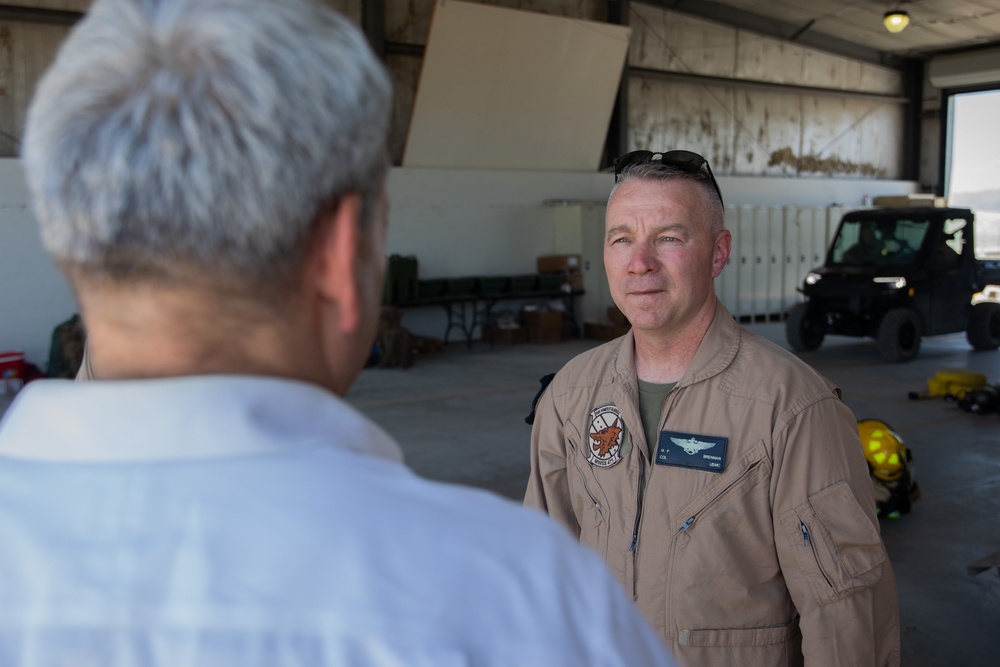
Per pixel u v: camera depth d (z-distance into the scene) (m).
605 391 1.46
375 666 0.40
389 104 0.52
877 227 9.56
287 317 0.48
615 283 1.43
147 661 0.39
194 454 0.43
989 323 9.62
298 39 0.45
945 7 12.56
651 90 12.66
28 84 8.59
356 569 0.41
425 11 10.66
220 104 0.43
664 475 1.34
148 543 0.41
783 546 1.27
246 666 0.39
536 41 10.71
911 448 5.34
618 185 1.44
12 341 8.52
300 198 0.45
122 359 0.47
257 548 0.41
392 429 5.91
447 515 0.45
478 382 7.89
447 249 11.08
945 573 3.39
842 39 14.48
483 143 11.10
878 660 1.26
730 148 13.61
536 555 0.45
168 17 0.45
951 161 15.59
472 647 0.41
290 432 0.45
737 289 13.15
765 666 1.29
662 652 0.48
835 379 7.93
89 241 0.44
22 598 0.40
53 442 0.45
